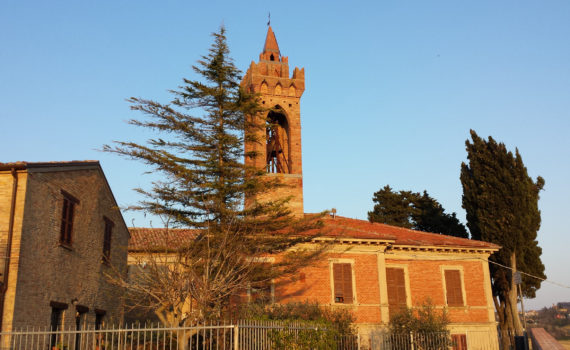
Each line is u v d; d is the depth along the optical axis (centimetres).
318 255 2619
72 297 2061
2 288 1564
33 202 1733
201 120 2367
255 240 2311
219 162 2333
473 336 3322
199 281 1728
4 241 1619
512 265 4053
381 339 3006
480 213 4228
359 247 3180
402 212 5944
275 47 3697
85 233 2220
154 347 1772
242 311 2336
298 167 3441
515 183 4172
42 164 1794
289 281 2975
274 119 3688
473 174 4406
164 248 2041
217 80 2462
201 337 1683
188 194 2228
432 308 2991
